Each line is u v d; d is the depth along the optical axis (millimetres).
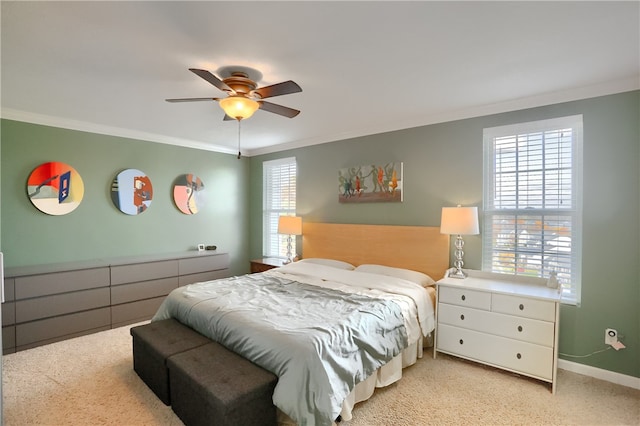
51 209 3430
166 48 1963
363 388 2129
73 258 3609
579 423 1979
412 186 3555
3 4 1510
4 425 1932
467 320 2672
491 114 3025
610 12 1598
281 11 1595
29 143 3299
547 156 2791
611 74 2324
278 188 5066
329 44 1918
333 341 1862
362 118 3451
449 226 2973
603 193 2512
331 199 4312
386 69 2252
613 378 2461
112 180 3887
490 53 2021
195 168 4719
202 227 4816
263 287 2963
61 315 3164
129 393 2273
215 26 1728
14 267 3229
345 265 3818
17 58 2082
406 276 3191
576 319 2619
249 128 3893
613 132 2469
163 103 2967
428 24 1711
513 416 2039
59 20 1662
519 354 2436
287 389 1685
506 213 3000
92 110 3178
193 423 1832
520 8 1569
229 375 1782
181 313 2605
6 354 2854
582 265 2596
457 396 2252
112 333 3373
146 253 4219
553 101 2695
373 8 1570
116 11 1587
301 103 2947
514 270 2949
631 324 2414
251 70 2262
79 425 1940
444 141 3322
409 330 2496
